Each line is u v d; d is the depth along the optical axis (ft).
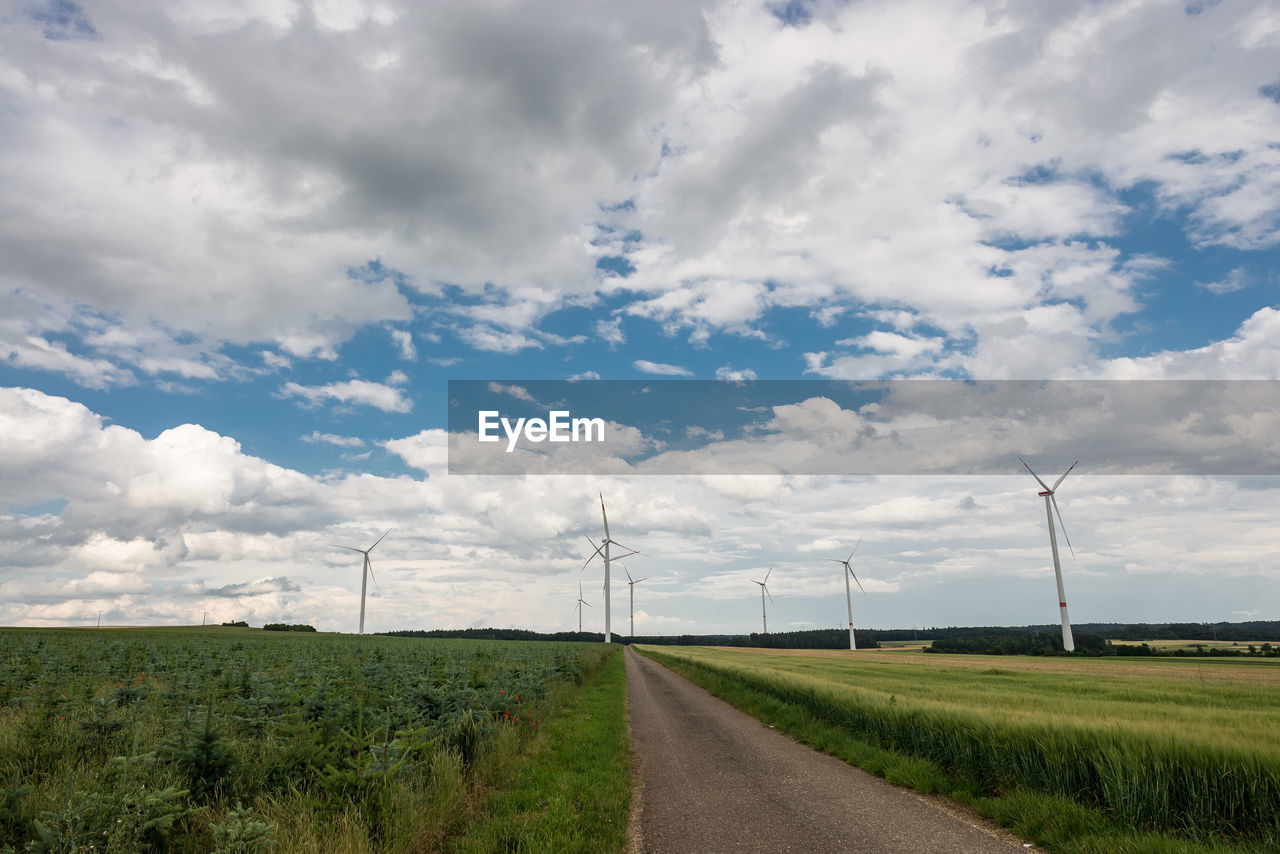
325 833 25.48
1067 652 329.11
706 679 137.08
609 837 30.25
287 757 32.17
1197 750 32.68
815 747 58.80
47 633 265.75
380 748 31.50
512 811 33.68
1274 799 29.99
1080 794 35.70
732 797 39.93
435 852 28.60
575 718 72.28
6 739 35.27
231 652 139.03
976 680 127.75
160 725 41.22
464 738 44.39
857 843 30.63
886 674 144.36
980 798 37.68
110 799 22.72
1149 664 253.65
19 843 23.80
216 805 28.07
